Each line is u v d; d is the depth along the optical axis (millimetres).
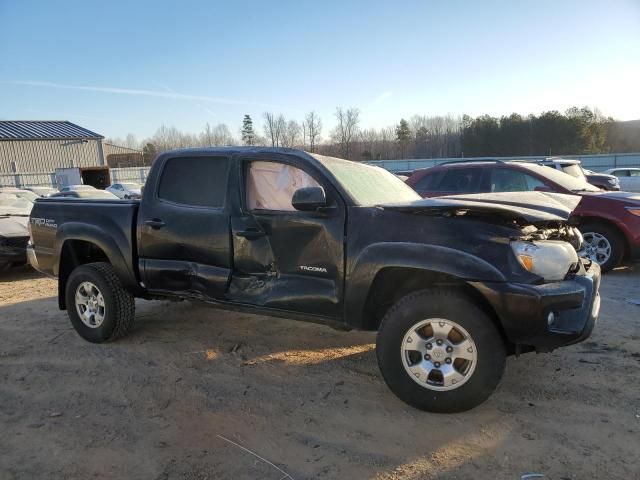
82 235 4895
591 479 2600
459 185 8414
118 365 4340
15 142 40125
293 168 3932
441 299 3207
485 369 3131
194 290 4348
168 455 2936
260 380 3955
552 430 3074
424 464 2781
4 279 8742
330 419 3309
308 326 5297
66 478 2746
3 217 9258
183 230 4301
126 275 4684
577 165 11273
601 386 3641
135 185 32312
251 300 3988
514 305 3037
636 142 68688
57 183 35438
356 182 3973
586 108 64938
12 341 5074
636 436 2977
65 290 5219
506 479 2625
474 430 3102
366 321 3580
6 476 2770
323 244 3654
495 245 3160
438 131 75812
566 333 3090
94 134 44469
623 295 6070
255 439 3092
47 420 3396
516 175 7977
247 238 3980
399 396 3389
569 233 3914
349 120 63250
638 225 6828
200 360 4395
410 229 3355
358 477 2691
